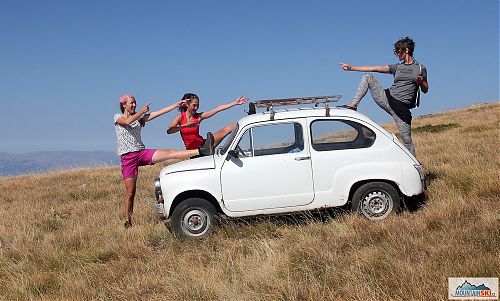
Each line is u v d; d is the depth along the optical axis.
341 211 8.17
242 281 5.76
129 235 8.38
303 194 7.94
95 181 18.00
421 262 5.36
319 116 8.12
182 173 8.01
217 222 7.96
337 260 5.92
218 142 9.15
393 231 6.71
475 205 7.40
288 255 6.32
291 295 5.09
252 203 7.95
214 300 5.41
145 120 9.05
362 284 5.05
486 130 19.86
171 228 8.13
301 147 8.03
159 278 6.20
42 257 7.68
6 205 13.80
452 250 5.59
